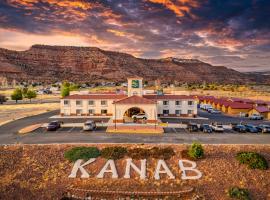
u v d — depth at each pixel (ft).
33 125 190.29
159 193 107.04
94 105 239.71
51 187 111.34
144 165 121.80
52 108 308.19
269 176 117.50
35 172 118.42
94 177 115.96
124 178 115.44
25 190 109.40
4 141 143.13
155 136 158.10
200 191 109.60
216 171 119.34
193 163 123.03
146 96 244.63
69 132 167.63
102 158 126.21
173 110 242.78
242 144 138.51
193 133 168.86
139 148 131.85
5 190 108.37
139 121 200.54
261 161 122.52
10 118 227.20
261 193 109.50
